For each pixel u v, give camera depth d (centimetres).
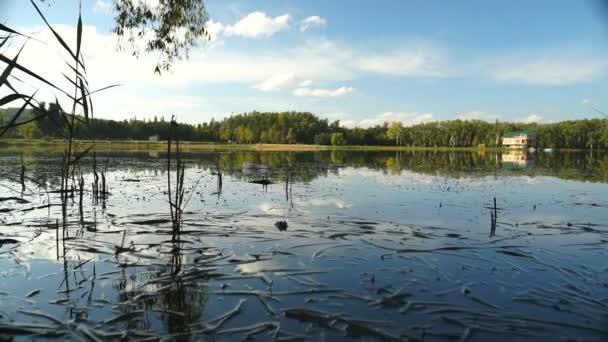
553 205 970
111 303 389
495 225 730
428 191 1220
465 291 421
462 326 346
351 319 355
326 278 457
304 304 386
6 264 501
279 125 11869
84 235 645
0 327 337
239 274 469
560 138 10756
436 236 651
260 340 320
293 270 482
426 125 12800
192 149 5650
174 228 639
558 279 458
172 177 1602
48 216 794
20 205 915
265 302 391
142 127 8825
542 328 342
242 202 990
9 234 646
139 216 796
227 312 369
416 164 2814
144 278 457
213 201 1005
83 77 551
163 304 388
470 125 12406
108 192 1118
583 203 1003
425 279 455
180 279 452
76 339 322
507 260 527
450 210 891
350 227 712
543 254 554
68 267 493
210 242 607
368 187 1318
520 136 11200
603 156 5059
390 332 334
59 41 445
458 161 3416
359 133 12175
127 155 3394
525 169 2312
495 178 1689
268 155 4253
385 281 448
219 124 12706
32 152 3294
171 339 321
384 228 705
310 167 2327
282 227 707
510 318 360
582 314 369
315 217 801
